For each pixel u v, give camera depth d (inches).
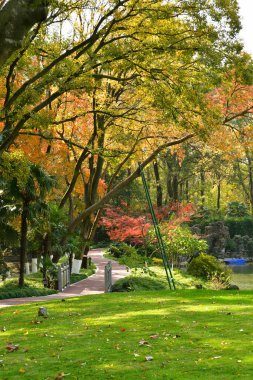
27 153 917.8
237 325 387.9
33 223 898.7
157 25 677.9
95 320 454.0
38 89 640.4
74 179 1072.2
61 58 658.8
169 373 272.7
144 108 891.4
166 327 398.3
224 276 1066.1
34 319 485.4
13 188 833.5
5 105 636.1
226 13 645.3
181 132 1002.7
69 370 294.8
